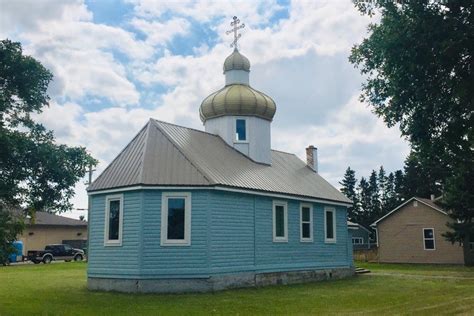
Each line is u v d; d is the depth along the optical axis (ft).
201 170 68.23
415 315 45.44
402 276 93.86
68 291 66.03
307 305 53.62
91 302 55.57
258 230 74.69
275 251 77.56
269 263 75.87
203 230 65.92
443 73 33.88
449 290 67.36
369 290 68.74
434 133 36.42
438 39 32.14
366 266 130.11
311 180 95.86
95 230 69.92
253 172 80.89
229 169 76.02
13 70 44.32
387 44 33.88
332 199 92.32
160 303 54.90
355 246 233.14
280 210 81.00
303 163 104.27
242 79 92.22
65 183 47.75
